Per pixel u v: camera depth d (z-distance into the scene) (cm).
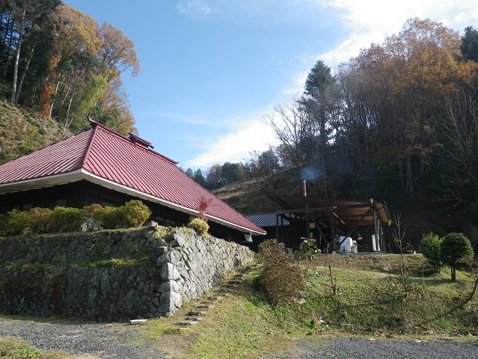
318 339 838
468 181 2908
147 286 834
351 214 2159
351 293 1116
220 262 1169
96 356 505
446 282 1269
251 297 999
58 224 1109
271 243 1162
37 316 869
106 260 916
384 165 3475
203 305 859
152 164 1694
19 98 4022
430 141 3438
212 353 609
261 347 729
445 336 923
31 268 966
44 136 3566
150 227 957
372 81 3794
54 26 4203
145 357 513
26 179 1170
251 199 4366
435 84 3375
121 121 5188
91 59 4425
